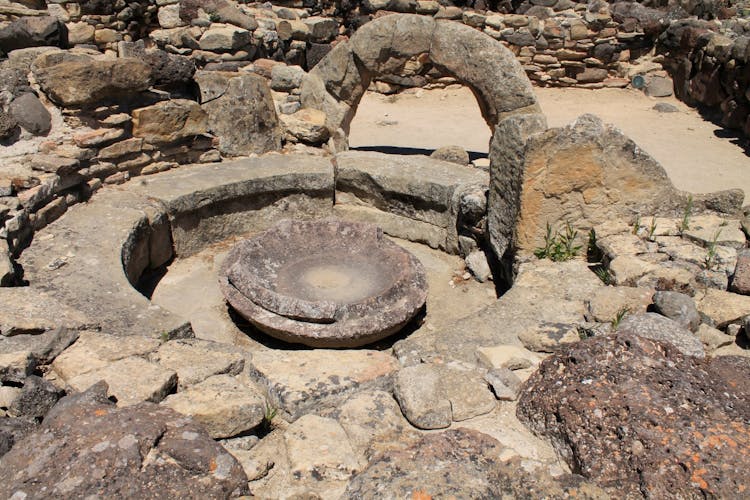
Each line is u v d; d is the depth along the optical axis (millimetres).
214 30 8828
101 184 6309
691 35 10617
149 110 6559
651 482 2848
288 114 7949
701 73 10453
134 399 3342
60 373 3631
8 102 5949
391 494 2797
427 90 11805
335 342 4898
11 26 7391
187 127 6895
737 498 2725
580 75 11711
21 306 4070
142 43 7461
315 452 3115
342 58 7863
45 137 6066
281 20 10234
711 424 3049
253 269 5590
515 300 4555
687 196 5328
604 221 5254
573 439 3141
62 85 5984
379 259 5770
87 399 3162
